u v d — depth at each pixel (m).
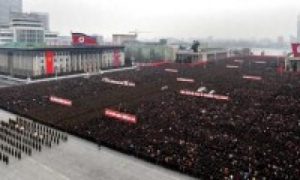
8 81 179.88
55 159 72.25
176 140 74.94
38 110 106.81
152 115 92.75
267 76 168.75
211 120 86.06
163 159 68.06
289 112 92.25
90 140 82.94
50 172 66.19
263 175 58.06
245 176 58.06
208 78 162.12
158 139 76.38
